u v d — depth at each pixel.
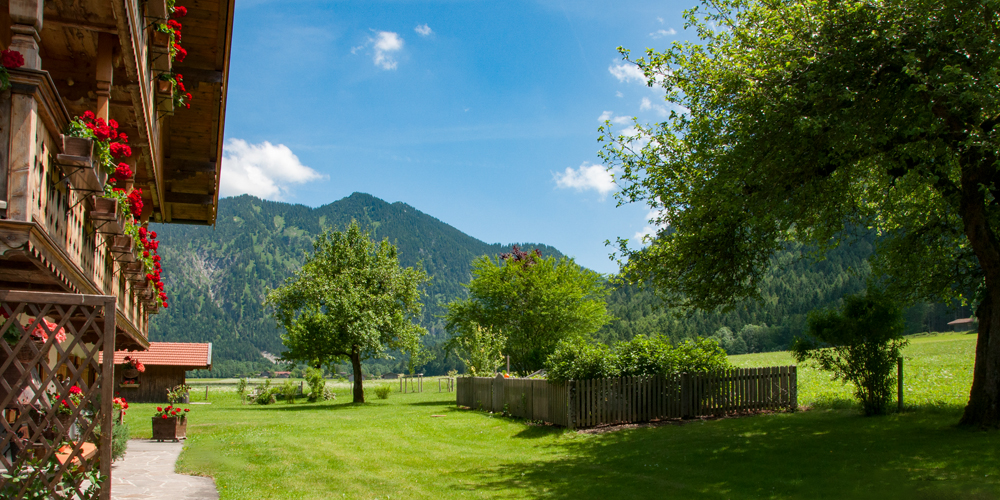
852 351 15.97
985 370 12.87
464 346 36.59
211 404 42.12
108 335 5.38
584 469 11.45
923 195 16.75
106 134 5.86
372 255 41.88
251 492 9.67
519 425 19.36
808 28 12.43
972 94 10.01
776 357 52.22
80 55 8.15
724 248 14.62
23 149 4.60
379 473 11.68
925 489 8.17
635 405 18.05
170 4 8.79
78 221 6.27
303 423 22.23
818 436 13.27
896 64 11.48
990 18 11.00
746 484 9.28
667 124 16.31
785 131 11.93
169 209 18.80
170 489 9.76
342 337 37.44
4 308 4.97
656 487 9.47
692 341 19.77
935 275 17.44
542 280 38.22
